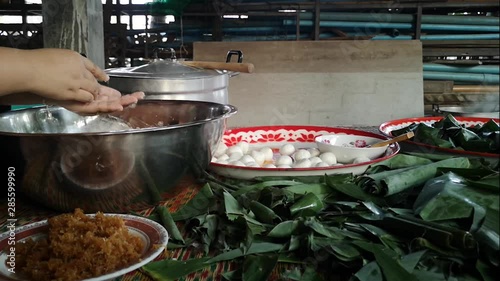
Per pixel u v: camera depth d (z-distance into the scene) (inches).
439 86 121.0
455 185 26.4
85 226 22.6
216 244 25.1
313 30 122.6
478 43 125.0
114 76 44.4
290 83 88.7
